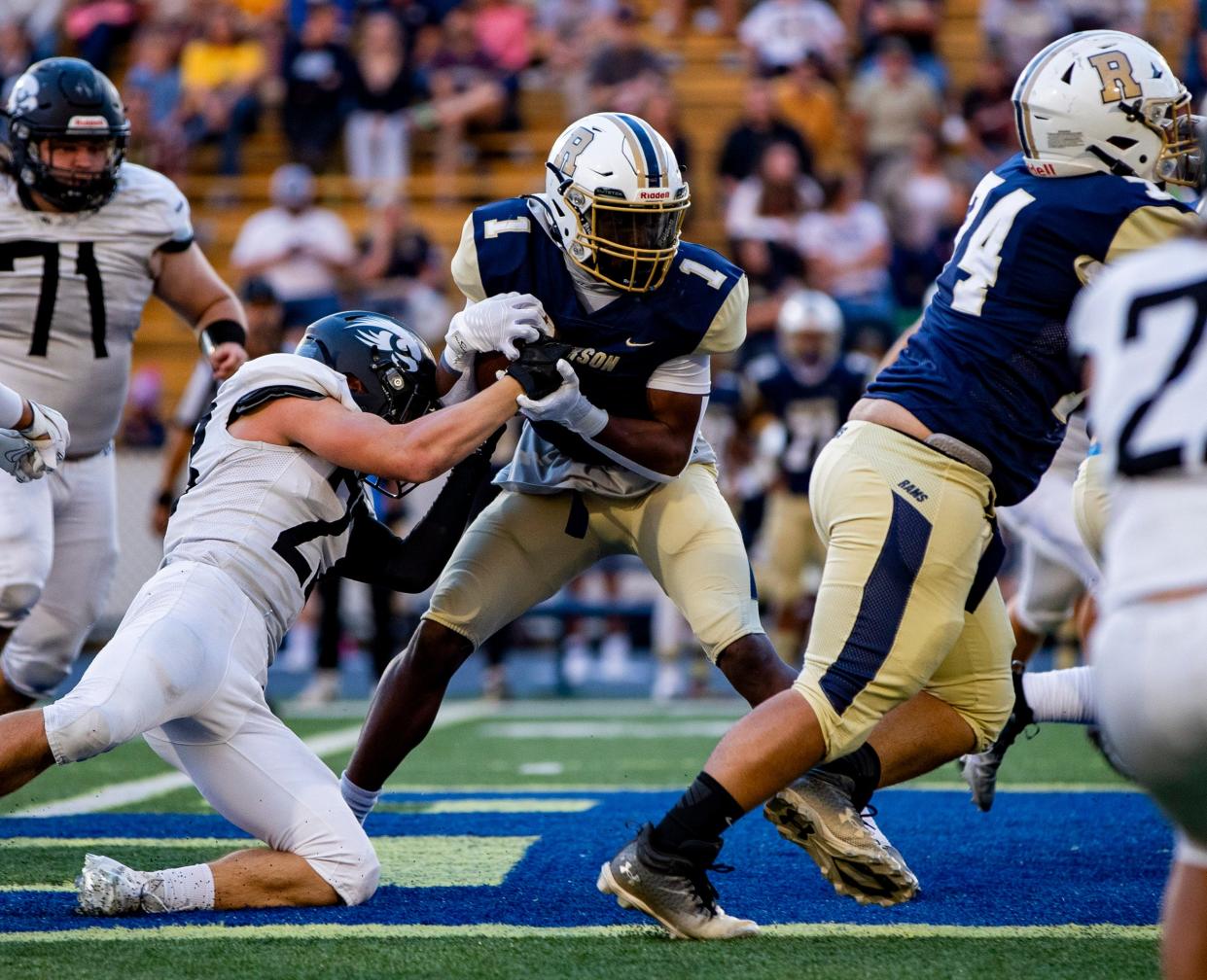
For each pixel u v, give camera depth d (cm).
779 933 952
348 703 2622
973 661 1068
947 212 3569
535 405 1026
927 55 3888
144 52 4209
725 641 1141
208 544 1024
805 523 2552
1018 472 982
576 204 1035
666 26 4269
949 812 1454
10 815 1463
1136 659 650
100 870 989
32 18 4488
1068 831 1340
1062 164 979
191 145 4166
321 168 3972
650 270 1051
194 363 3919
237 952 895
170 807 1520
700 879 930
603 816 1438
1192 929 661
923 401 973
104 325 1406
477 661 3366
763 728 930
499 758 1948
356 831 1028
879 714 952
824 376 2552
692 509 1172
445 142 3984
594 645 3316
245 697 1009
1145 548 655
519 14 4119
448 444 1009
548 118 4141
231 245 4019
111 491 1472
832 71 3950
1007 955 895
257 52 4216
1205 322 651
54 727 916
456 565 1191
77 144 1323
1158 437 650
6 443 1163
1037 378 969
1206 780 650
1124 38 990
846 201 3512
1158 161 985
